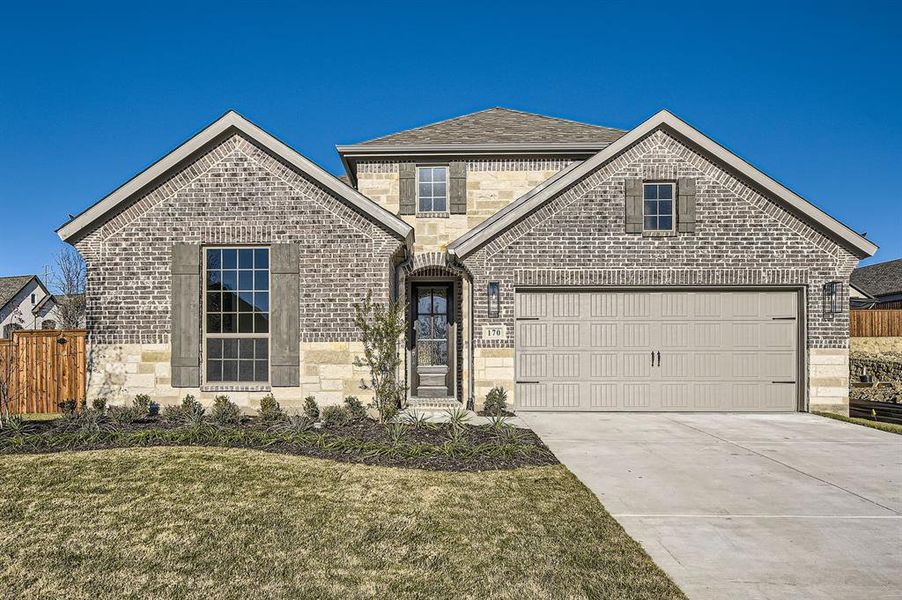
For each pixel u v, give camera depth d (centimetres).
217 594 419
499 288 1230
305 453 788
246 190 1131
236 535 516
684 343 1247
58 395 1209
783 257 1227
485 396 1218
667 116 1220
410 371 1426
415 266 1358
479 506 598
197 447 805
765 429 1057
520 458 791
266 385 1116
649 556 490
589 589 428
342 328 1118
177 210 1130
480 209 1405
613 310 1248
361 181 1414
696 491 674
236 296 1138
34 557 473
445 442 841
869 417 1232
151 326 1119
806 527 563
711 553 500
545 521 561
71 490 624
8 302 4072
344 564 464
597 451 874
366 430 946
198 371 1111
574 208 1235
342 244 1127
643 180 1238
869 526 567
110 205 1111
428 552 487
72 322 3045
